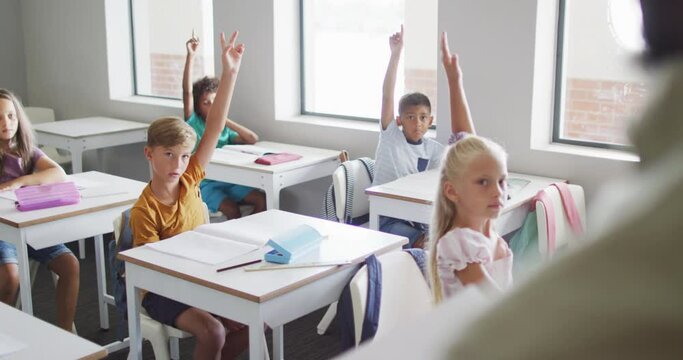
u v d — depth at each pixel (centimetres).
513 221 314
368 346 25
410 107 350
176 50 526
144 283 236
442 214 208
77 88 567
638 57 22
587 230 23
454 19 370
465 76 371
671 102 21
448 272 202
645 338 21
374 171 358
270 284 215
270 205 386
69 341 176
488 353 22
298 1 453
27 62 595
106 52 540
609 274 21
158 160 254
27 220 275
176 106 509
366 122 439
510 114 362
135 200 307
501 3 355
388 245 249
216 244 246
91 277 416
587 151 351
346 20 437
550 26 355
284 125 452
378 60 428
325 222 275
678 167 21
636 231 21
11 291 290
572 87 361
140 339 246
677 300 20
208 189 419
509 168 367
